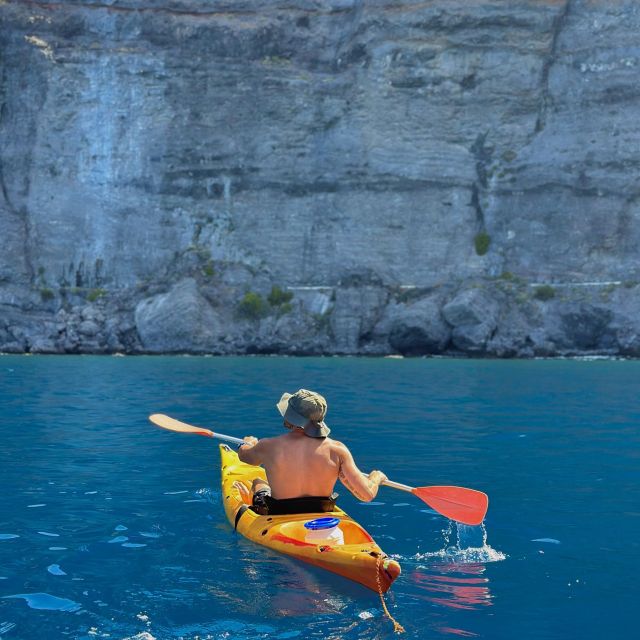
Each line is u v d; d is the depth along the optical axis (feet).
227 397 46.80
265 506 17.04
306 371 75.61
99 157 142.51
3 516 18.07
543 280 126.11
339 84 137.49
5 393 48.96
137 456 26.35
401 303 123.03
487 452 27.35
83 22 144.56
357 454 26.78
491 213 130.82
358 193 134.92
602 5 128.16
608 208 123.95
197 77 141.69
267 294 129.29
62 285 139.85
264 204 138.51
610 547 15.89
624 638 11.16
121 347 123.54
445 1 133.90
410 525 17.81
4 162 142.41
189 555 15.14
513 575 14.15
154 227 140.46
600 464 25.13
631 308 112.37
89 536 16.44
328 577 13.84
